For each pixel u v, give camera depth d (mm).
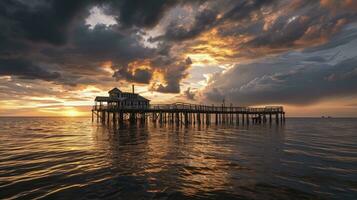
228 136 29922
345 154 17516
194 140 24891
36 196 8531
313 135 34938
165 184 9992
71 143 22891
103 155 16250
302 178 11031
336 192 9242
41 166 13062
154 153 16984
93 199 8305
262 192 9156
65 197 8453
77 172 11766
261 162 14320
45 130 45031
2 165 13344
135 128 43281
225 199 8438
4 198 8336
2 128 53312
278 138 28594
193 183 10164
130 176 11094
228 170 12352
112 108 48969
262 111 60688
